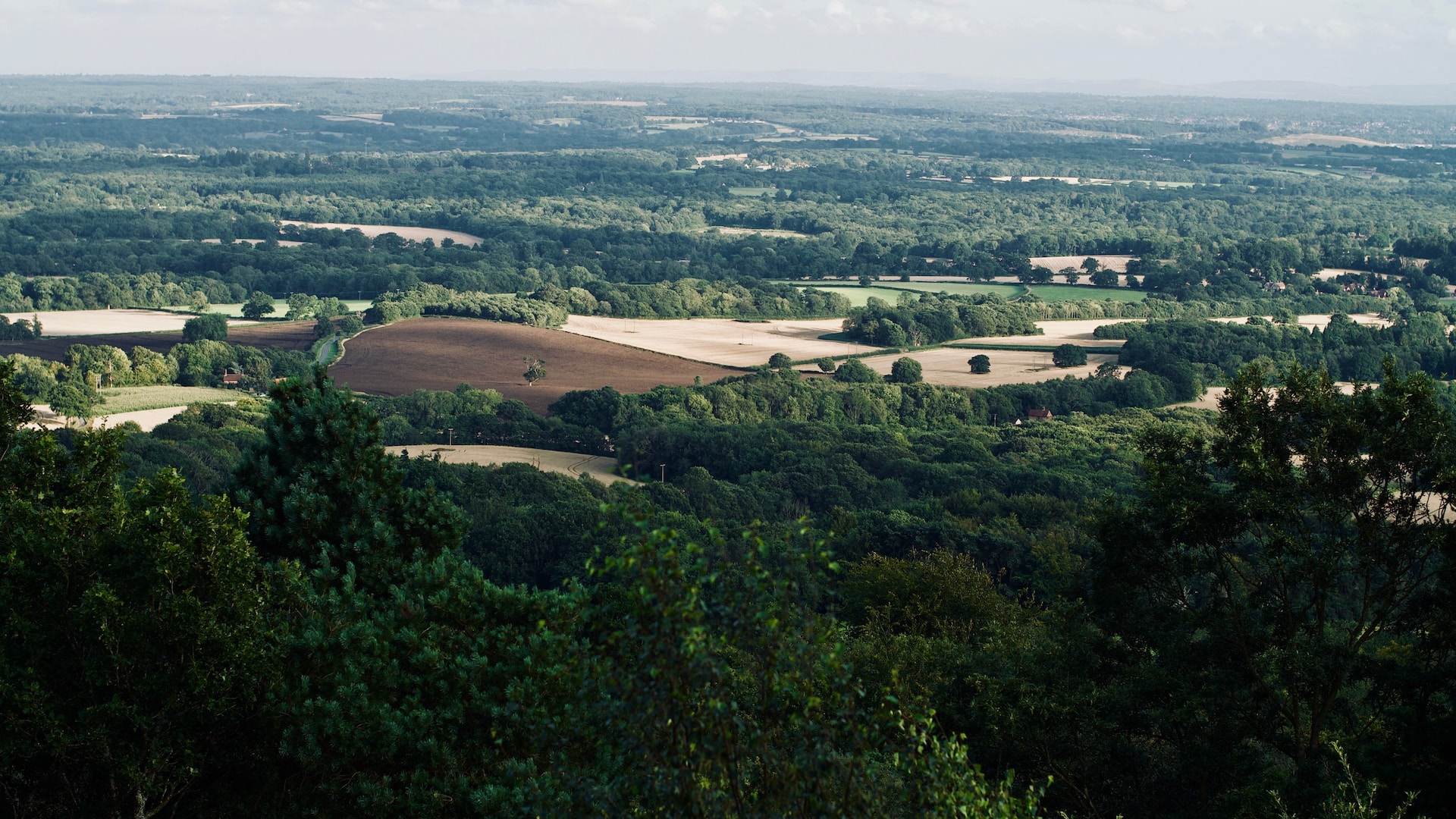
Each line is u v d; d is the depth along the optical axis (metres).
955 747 16.55
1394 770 27.80
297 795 25.08
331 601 26.67
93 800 24.58
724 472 131.88
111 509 26.50
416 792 23.44
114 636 22.75
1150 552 34.31
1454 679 29.03
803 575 16.08
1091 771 33.34
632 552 15.52
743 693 17.28
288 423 37.16
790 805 15.61
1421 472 32.12
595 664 16.45
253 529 35.44
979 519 95.00
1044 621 45.84
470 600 28.73
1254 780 29.52
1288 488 32.25
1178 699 31.69
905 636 45.44
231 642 23.48
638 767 16.12
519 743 24.41
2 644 23.25
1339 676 29.95
